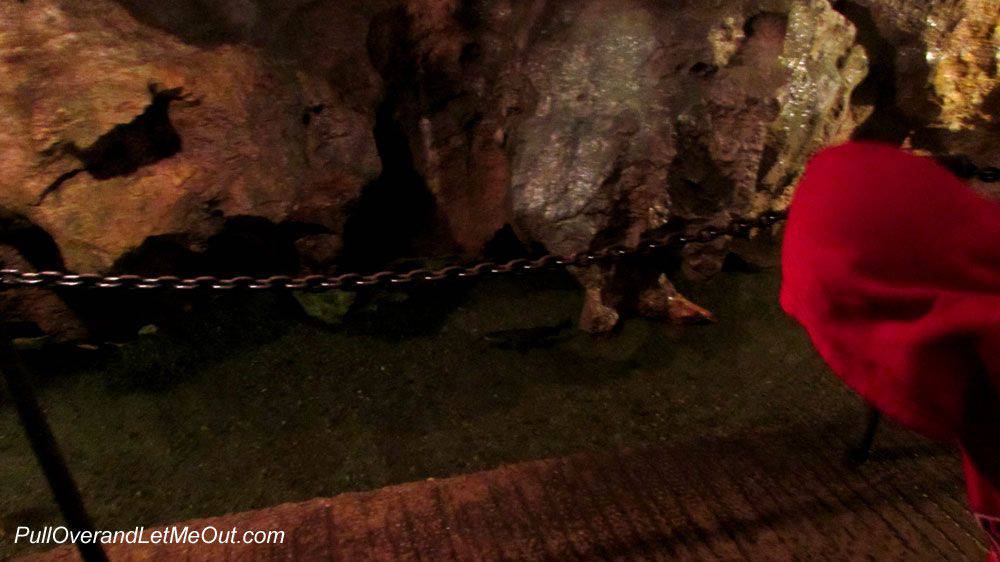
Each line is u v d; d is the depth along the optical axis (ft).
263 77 11.91
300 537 7.95
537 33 12.75
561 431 10.92
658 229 11.79
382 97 12.72
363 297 13.19
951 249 3.52
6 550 9.23
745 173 11.78
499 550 7.79
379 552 7.78
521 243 13.85
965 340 3.43
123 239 10.76
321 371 12.00
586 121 11.98
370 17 12.78
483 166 13.46
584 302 13.10
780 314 13.15
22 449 10.71
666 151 11.70
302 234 12.10
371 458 10.55
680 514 8.19
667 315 12.75
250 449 10.70
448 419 11.18
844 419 9.62
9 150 10.48
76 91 10.73
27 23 11.04
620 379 11.82
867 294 3.66
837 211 3.75
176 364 12.07
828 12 13.09
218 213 11.44
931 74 14.52
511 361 12.17
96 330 12.08
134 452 10.65
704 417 11.07
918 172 3.67
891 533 7.91
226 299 13.09
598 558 7.69
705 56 12.04
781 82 12.01
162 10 11.93
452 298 13.44
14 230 11.17
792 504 8.30
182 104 11.41
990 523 4.15
